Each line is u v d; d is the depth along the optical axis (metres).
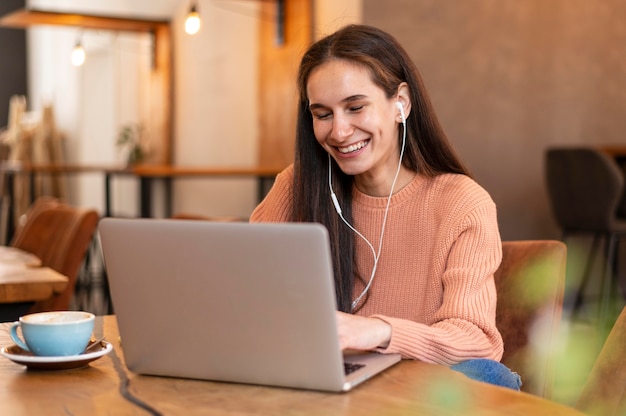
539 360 1.86
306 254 1.20
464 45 5.82
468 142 5.85
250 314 1.26
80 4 10.29
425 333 1.52
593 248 5.22
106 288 5.55
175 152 8.36
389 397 1.21
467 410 1.15
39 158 9.74
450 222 1.81
